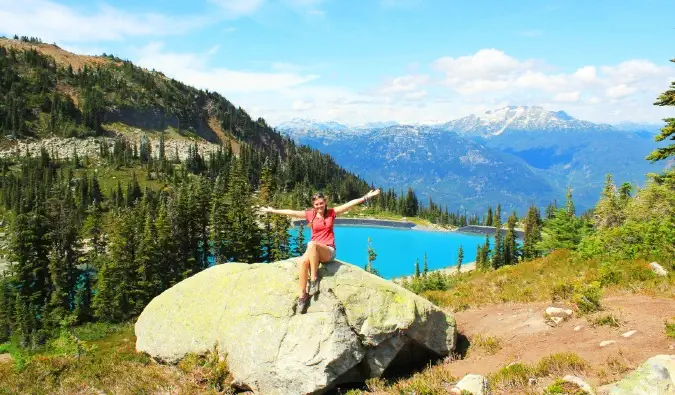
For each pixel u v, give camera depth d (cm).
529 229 9562
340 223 16462
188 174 19112
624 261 1758
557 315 1168
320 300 972
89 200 14400
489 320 1368
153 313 1212
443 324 1090
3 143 19038
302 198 16788
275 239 8194
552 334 1073
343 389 970
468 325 1373
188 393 963
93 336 5066
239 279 1121
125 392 999
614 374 752
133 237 6800
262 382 938
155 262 6756
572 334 1030
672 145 2639
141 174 18550
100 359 1270
